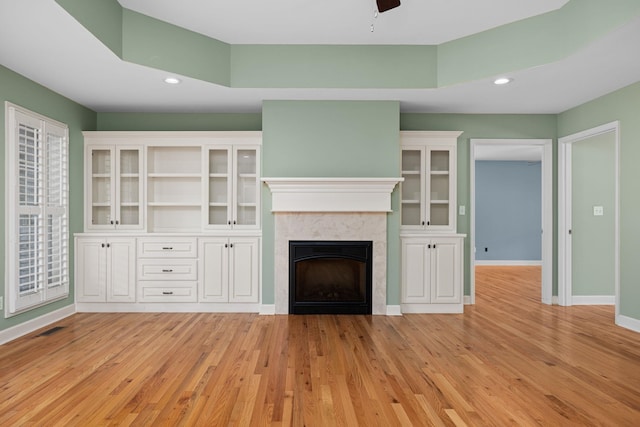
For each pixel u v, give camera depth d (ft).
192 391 8.09
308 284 14.64
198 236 14.71
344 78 13.11
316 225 14.37
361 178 13.80
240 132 14.85
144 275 14.75
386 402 7.66
